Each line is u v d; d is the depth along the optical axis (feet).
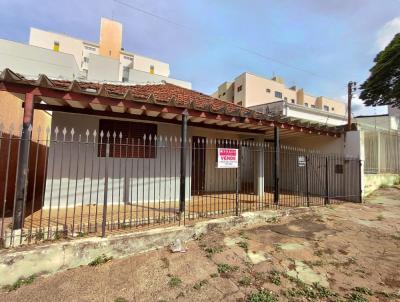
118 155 24.20
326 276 13.64
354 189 31.58
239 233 18.75
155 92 28.99
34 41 124.06
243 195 31.27
